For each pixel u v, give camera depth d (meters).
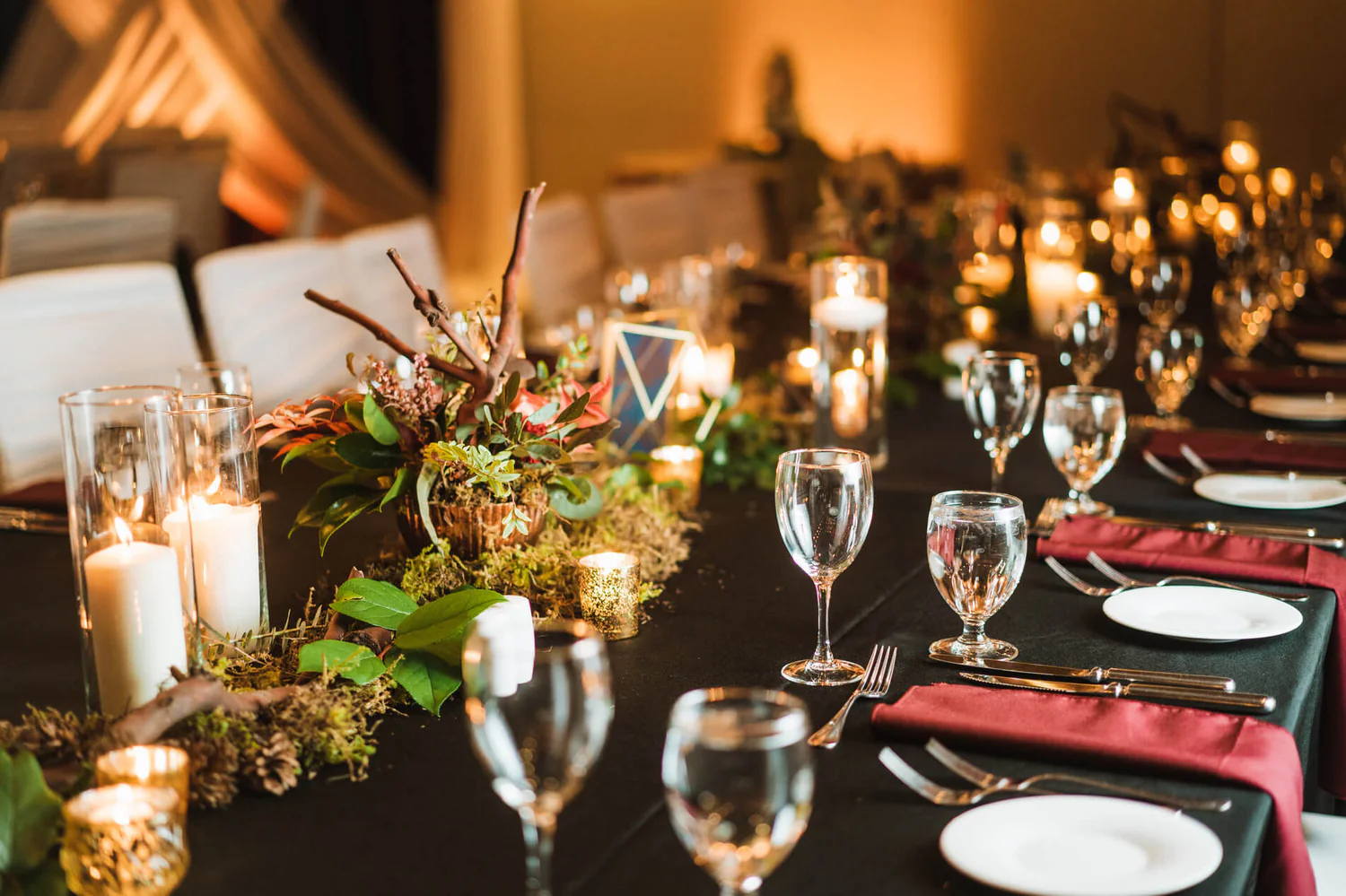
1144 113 7.88
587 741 0.72
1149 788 0.91
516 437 1.30
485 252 9.53
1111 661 1.17
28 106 7.28
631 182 7.96
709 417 1.90
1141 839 0.82
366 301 3.07
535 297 3.75
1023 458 2.01
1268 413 2.18
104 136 7.49
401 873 0.84
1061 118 8.12
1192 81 7.74
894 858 0.84
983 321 2.97
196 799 0.92
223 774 0.92
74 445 1.00
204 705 0.94
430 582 1.27
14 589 1.46
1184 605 1.28
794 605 1.36
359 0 8.58
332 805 0.94
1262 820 0.86
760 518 1.72
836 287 1.92
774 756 0.66
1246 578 1.38
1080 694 1.08
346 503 1.32
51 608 1.40
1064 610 1.31
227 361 2.62
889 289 2.97
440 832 0.90
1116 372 2.69
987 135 8.34
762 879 0.81
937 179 6.87
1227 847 0.82
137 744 0.89
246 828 0.91
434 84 9.02
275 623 1.33
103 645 1.02
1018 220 3.12
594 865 0.84
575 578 1.33
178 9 7.70
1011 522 1.11
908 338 2.92
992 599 1.13
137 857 0.76
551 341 2.82
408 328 3.20
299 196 8.52
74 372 2.20
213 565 1.17
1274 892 0.90
